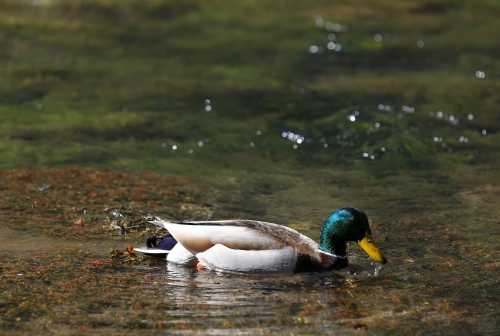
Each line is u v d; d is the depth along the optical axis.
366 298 10.58
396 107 19.52
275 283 11.05
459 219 13.49
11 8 27.52
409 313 10.13
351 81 21.70
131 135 17.81
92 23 26.44
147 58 23.23
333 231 11.57
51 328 9.59
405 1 30.67
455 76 22.25
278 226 11.74
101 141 17.41
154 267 11.45
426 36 26.25
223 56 23.55
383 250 12.25
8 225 12.82
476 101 20.19
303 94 20.56
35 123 18.36
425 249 12.28
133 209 13.66
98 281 10.92
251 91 20.70
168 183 15.12
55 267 11.34
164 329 9.59
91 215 13.34
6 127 17.98
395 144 17.20
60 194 14.27
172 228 11.63
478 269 11.53
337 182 15.48
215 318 9.89
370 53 24.28
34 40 24.28
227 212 13.77
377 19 28.16
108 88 20.77
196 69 22.39
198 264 11.45
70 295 10.48
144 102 19.88
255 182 15.38
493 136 18.03
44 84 20.84
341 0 30.56
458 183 15.37
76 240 12.34
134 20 26.97
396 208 14.08
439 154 16.98
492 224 13.25
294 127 18.33
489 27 27.45
